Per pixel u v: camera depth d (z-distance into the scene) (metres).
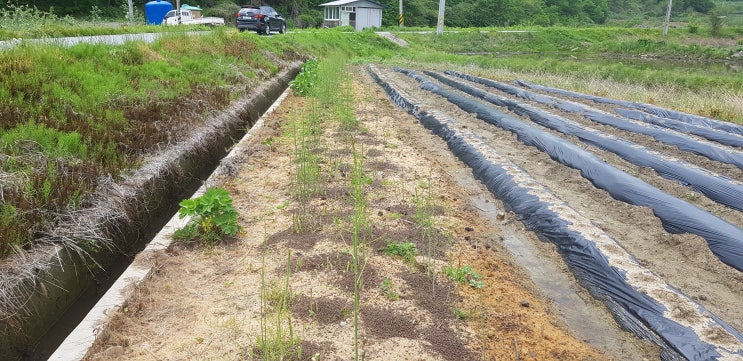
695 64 34.22
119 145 6.65
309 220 5.39
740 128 10.73
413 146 9.02
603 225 5.95
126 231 5.51
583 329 4.07
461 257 4.86
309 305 3.88
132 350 3.42
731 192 6.84
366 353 3.38
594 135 9.75
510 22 67.06
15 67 7.23
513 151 9.14
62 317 4.40
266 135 9.06
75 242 4.70
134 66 9.68
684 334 3.82
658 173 7.94
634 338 3.96
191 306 3.92
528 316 4.03
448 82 17.50
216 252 4.75
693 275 4.89
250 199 6.11
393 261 4.62
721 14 88.75
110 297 3.99
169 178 6.78
